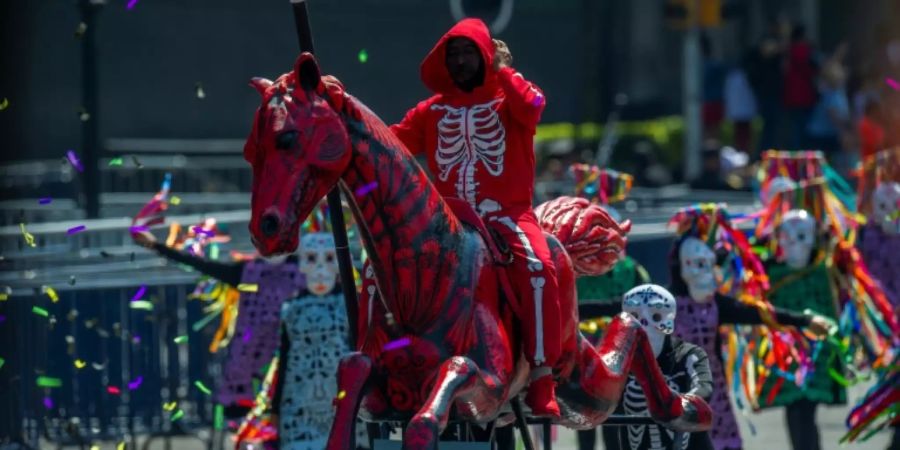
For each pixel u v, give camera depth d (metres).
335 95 16.66
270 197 16.19
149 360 30.92
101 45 65.62
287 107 16.30
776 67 57.12
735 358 29.09
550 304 17.92
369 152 16.84
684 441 23.77
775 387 29.27
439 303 17.17
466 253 17.48
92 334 30.42
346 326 26.78
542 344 17.88
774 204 31.11
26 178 50.81
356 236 29.42
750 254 27.58
